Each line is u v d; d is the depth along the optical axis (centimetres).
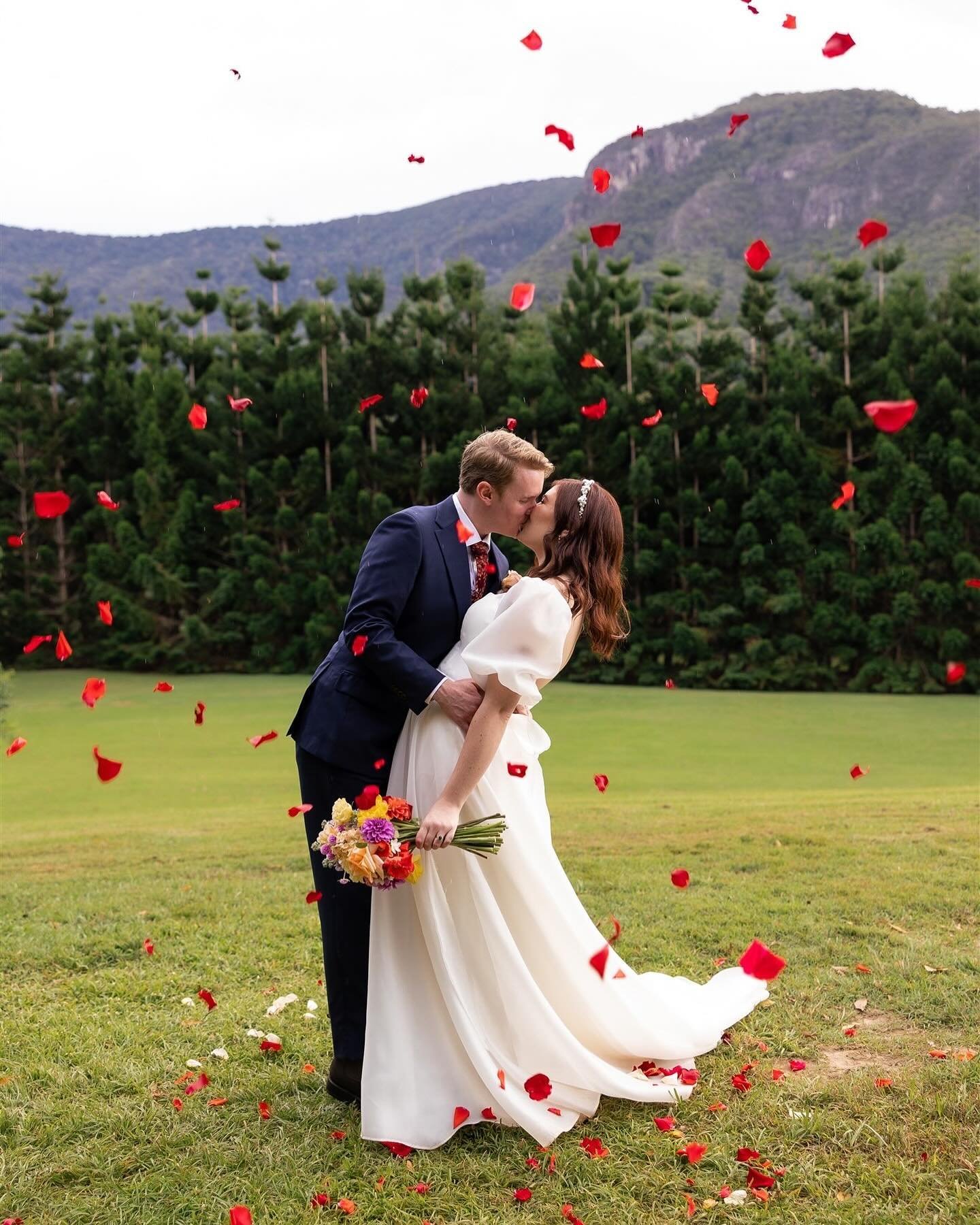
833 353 2384
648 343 2727
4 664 2786
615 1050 266
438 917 248
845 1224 201
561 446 2406
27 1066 278
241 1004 323
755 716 1717
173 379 2731
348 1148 238
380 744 265
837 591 2242
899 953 347
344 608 2495
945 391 2214
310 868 535
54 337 2994
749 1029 293
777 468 2294
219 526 2669
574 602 253
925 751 1330
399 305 2683
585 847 555
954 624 2208
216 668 2656
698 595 2309
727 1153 228
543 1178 223
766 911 402
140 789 1085
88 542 2833
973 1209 204
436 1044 248
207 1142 241
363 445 2530
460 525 270
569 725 1599
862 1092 250
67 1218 212
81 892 484
